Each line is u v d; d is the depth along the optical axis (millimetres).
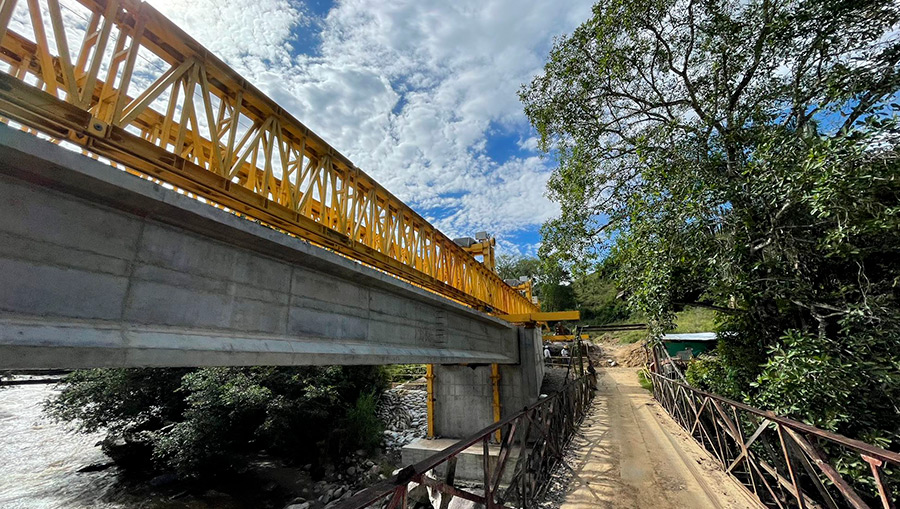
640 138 7504
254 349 3104
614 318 35438
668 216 6285
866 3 5543
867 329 4660
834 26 5879
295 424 13414
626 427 8812
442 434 13383
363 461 13516
